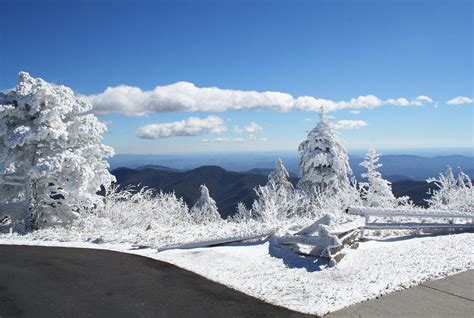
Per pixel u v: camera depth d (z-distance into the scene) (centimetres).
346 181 2634
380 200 2266
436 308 621
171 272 816
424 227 1106
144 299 670
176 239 1097
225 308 633
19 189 1556
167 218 2303
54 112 1432
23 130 1400
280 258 910
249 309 628
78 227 1462
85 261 897
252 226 1219
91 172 1484
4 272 814
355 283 740
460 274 771
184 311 621
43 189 1509
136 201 2316
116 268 843
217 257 923
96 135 1562
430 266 815
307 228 962
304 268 843
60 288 721
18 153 1467
